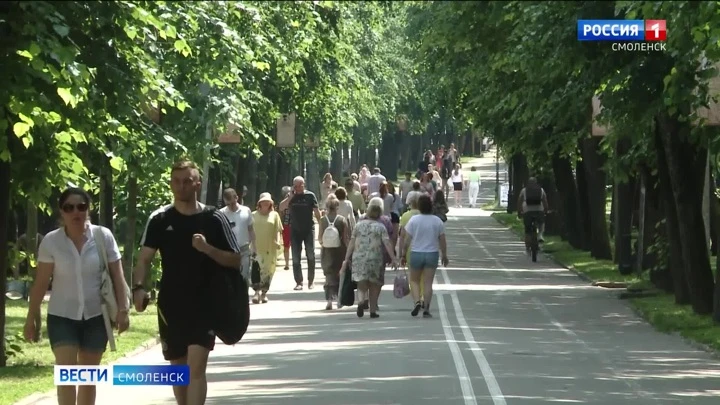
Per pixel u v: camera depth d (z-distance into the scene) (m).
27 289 70.56
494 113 128.62
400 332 78.75
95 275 40.53
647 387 54.84
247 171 179.12
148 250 39.50
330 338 75.75
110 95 56.59
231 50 64.12
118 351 65.38
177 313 39.16
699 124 76.50
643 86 81.56
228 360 65.44
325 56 119.31
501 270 140.00
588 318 89.38
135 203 90.75
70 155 60.88
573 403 49.66
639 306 94.81
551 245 177.62
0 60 50.66
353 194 143.12
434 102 159.50
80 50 54.91
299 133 160.12
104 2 54.94
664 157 92.06
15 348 61.00
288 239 139.88
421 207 90.00
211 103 76.50
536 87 97.19
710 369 61.81
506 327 82.56
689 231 87.81
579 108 95.44
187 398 39.38
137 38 57.19
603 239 148.50
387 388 53.50
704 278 87.81
